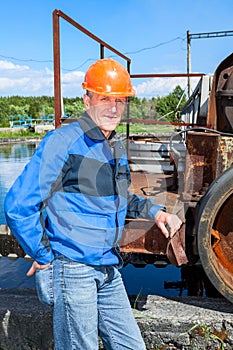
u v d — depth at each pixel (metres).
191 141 3.16
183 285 4.84
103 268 2.21
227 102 3.31
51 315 3.05
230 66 3.39
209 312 3.08
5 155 20.06
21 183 1.97
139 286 4.91
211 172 3.13
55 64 3.64
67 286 2.11
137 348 2.30
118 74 2.17
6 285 4.93
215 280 2.91
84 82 2.22
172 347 3.02
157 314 3.07
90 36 4.53
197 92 7.12
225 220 3.02
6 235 4.57
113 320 2.30
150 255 4.25
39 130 38.31
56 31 3.62
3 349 3.16
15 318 3.11
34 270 2.21
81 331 2.13
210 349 2.99
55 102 3.65
